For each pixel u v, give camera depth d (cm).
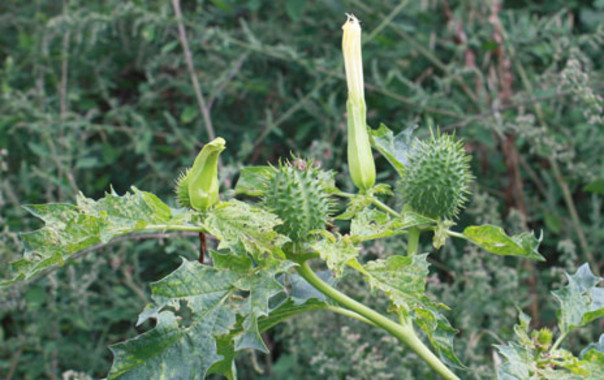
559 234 396
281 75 416
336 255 155
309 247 168
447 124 402
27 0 484
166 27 403
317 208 167
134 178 431
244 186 188
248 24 459
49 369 336
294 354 328
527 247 178
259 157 431
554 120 395
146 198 149
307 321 311
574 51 346
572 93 333
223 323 152
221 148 151
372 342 306
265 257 162
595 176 364
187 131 398
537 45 398
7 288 304
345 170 335
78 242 147
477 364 302
